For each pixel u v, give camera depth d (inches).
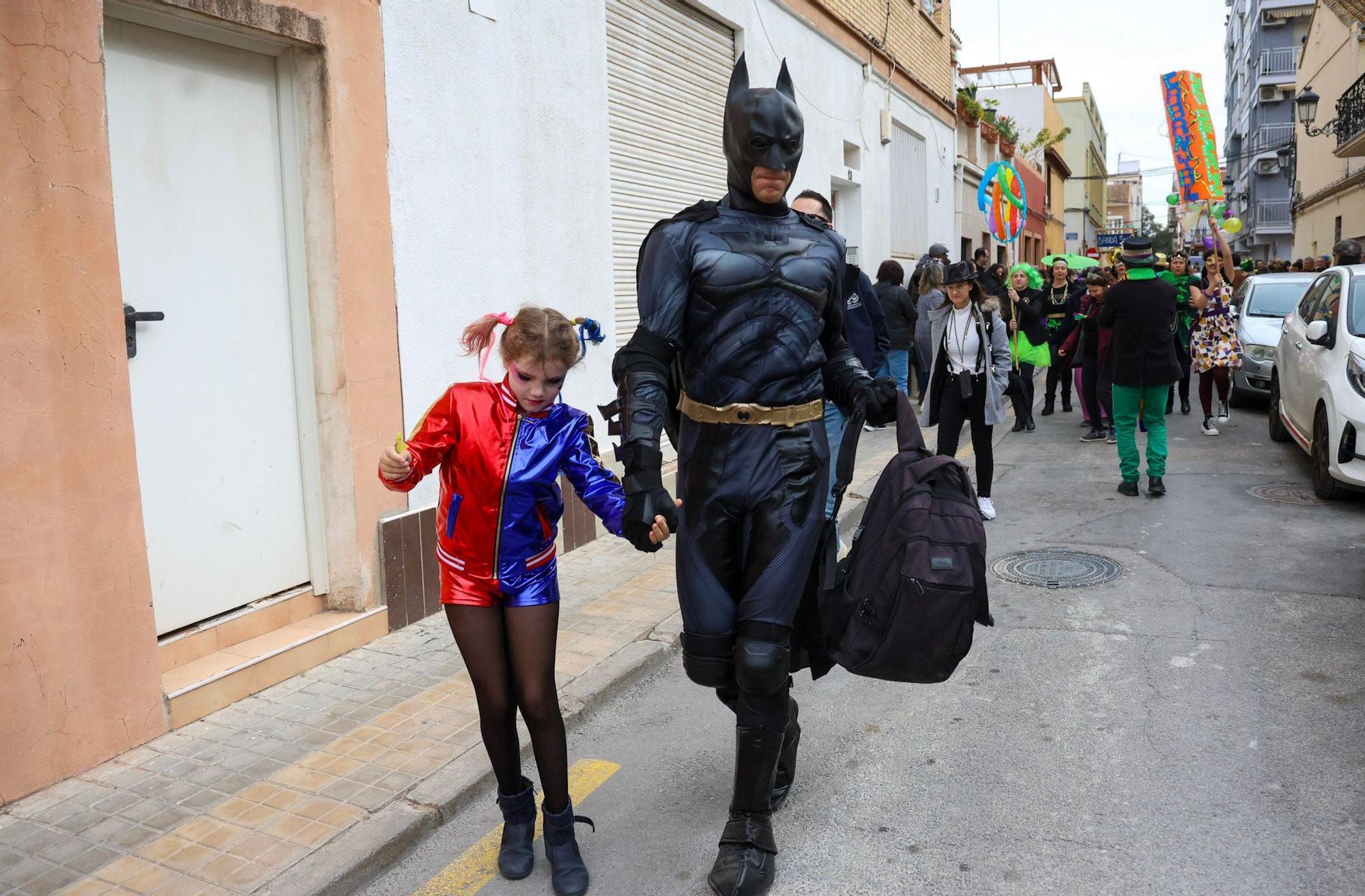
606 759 145.7
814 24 412.2
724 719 158.2
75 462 132.9
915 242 618.5
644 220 292.7
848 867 115.0
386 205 185.9
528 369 103.0
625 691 169.8
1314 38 1269.7
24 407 126.9
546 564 111.1
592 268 255.9
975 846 118.3
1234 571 221.0
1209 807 124.3
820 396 113.1
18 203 125.3
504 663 111.0
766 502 107.7
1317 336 295.3
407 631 190.1
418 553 194.5
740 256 105.7
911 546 107.6
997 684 166.1
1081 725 149.0
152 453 153.6
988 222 737.0
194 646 161.2
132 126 148.8
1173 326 289.9
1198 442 387.5
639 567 231.9
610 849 121.6
